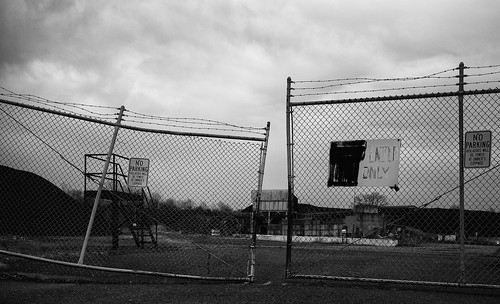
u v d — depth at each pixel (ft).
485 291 20.71
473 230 27.45
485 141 20.59
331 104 23.34
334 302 17.87
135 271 22.74
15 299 17.56
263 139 24.54
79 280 22.30
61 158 24.81
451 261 35.99
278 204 107.65
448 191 21.47
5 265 24.85
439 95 21.47
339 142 23.53
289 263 23.70
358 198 23.17
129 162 24.71
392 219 23.53
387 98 22.34
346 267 31.60
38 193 50.60
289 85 24.27
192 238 28.91
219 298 18.56
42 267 26.35
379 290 20.76
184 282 22.89
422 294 19.72
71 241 47.26
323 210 25.45
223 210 27.84
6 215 49.70
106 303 17.38
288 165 23.94
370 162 22.85
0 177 48.96
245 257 39.11
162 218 31.55
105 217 46.88
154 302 17.67
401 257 38.22
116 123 24.29
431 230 27.78
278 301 18.01
